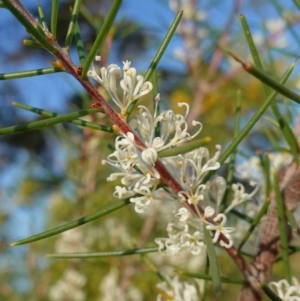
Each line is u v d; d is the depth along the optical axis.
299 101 0.13
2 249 0.80
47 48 0.16
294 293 0.21
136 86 0.18
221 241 0.19
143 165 0.18
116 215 0.58
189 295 0.24
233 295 0.50
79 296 0.61
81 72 0.17
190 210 0.19
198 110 0.57
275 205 0.23
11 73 0.16
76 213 0.54
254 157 0.27
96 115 0.45
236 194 0.22
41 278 0.68
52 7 0.16
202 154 0.19
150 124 0.18
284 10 0.30
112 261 0.58
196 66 0.57
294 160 0.23
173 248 0.20
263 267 0.22
